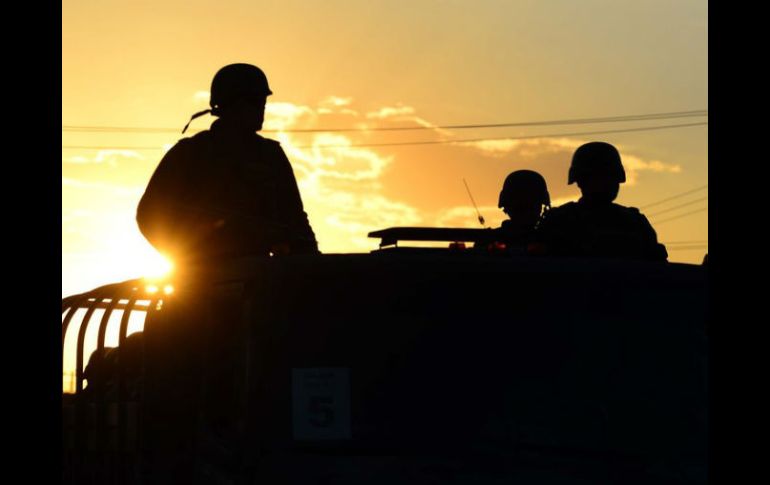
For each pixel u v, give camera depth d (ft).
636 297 57.98
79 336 72.33
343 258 56.65
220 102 76.38
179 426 61.41
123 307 73.82
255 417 54.34
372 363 54.54
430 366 54.49
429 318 55.36
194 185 74.43
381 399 53.93
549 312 56.24
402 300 55.67
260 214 75.00
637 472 52.49
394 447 52.75
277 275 56.29
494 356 54.95
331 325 55.16
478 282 56.44
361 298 55.67
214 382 57.98
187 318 62.08
